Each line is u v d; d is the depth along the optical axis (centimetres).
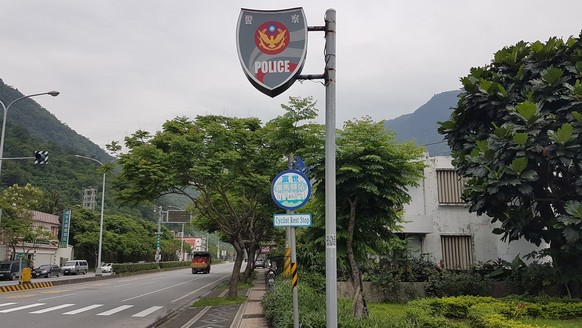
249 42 580
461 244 1989
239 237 2005
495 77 1369
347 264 1088
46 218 5584
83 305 1762
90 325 1272
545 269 1348
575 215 1120
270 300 1198
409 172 934
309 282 1662
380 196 933
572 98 1198
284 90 591
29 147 7125
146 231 7050
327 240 559
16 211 4016
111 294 2298
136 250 6606
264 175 1812
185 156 1625
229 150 1675
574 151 1145
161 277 4169
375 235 1019
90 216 6312
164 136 1728
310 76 591
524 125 1206
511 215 1276
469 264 1864
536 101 1285
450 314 1195
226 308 1652
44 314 1484
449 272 1653
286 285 1366
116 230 6381
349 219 962
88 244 5847
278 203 679
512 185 1172
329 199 564
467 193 1363
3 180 6312
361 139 906
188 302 1936
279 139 1323
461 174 1395
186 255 10206
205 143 1700
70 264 4834
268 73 575
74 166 8162
